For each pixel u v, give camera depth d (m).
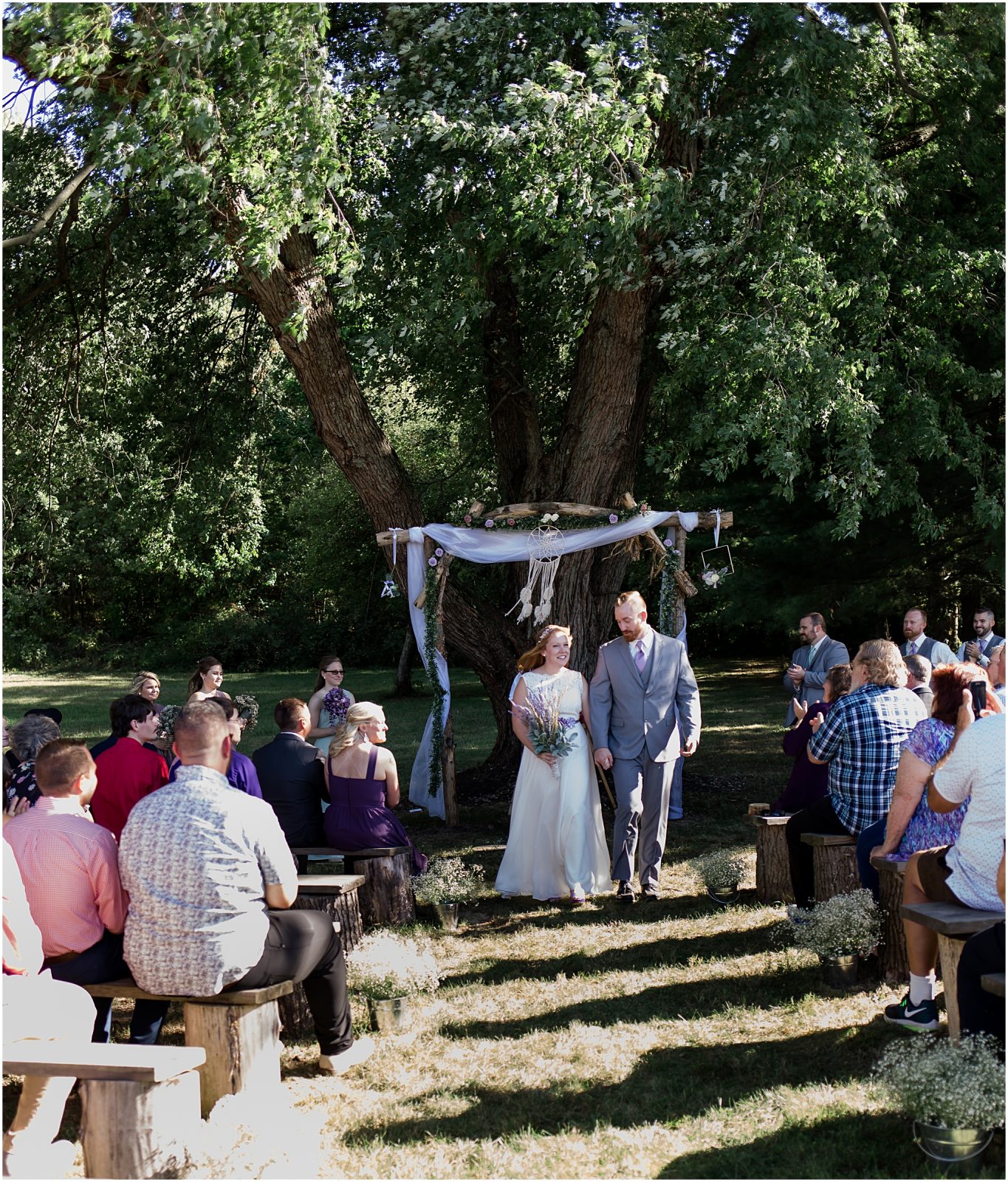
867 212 9.55
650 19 8.91
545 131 8.09
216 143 7.71
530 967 5.73
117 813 5.31
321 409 9.95
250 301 12.57
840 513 9.36
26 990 3.69
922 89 10.58
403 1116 4.00
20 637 35.38
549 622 10.66
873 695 5.64
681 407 11.08
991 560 15.75
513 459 12.05
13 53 7.73
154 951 3.86
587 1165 3.56
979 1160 3.41
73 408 12.85
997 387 10.69
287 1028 4.94
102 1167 3.34
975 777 3.94
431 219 9.89
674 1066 4.36
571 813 6.96
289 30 7.41
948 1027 4.12
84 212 10.91
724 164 9.27
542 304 12.24
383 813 6.65
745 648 31.09
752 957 5.65
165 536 14.84
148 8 7.25
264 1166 3.44
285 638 34.59
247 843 3.95
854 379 9.64
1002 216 11.11
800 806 6.82
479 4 9.23
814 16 9.48
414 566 9.94
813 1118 3.78
